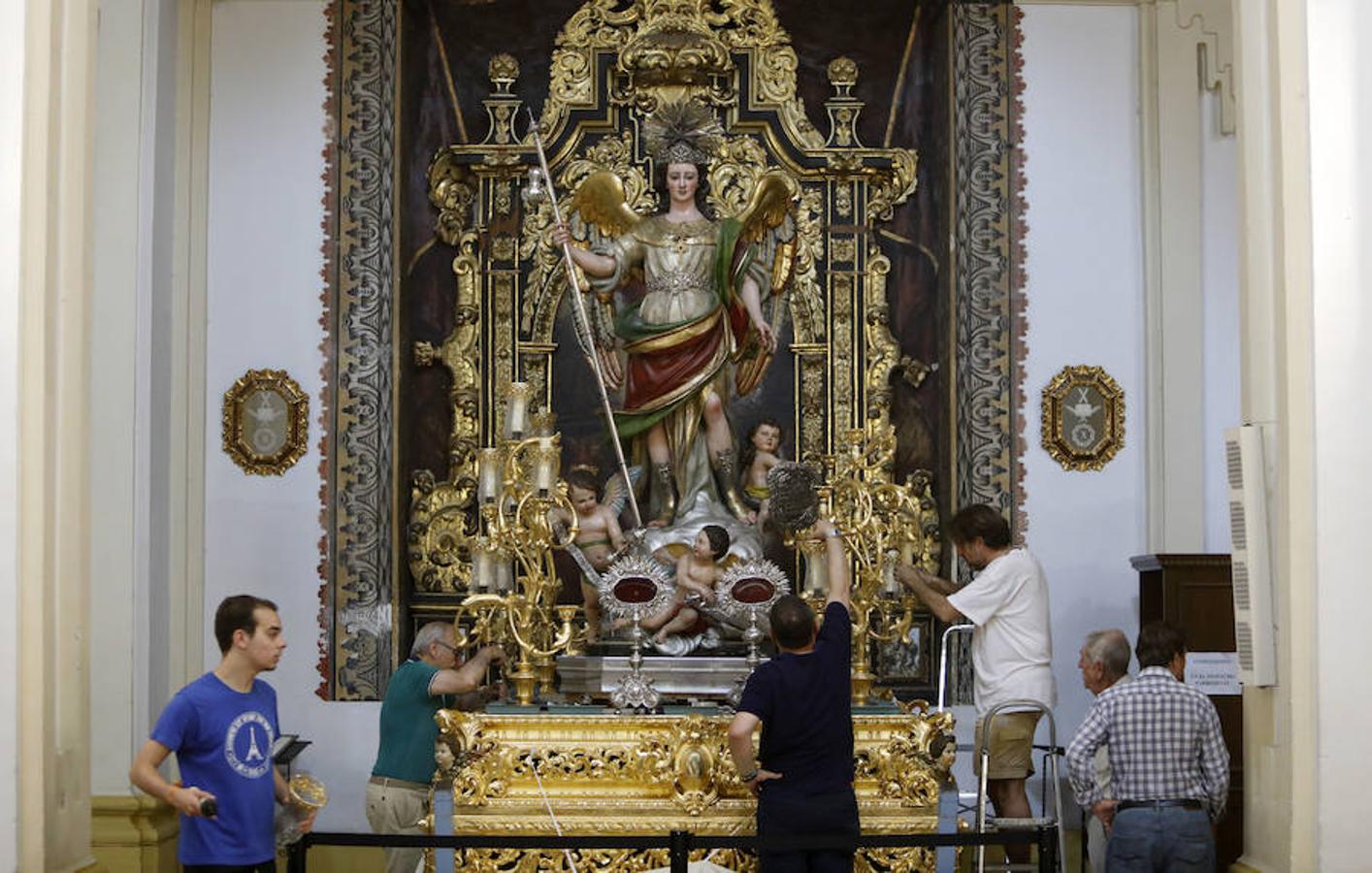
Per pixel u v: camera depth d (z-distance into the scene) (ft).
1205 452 38.55
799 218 40.04
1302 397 25.94
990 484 38.60
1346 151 26.12
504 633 34.55
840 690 26.73
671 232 37.96
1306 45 26.20
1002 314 38.88
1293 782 25.53
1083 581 38.47
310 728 37.70
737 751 26.27
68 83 25.88
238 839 23.11
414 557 39.34
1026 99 39.32
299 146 38.70
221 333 38.40
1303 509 25.81
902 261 40.55
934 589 34.19
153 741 22.66
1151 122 39.01
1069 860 36.42
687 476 37.40
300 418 38.19
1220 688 34.65
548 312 39.83
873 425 33.58
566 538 32.32
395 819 32.12
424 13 40.68
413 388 40.09
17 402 24.62
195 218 38.37
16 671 24.26
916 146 40.81
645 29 40.09
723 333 37.73
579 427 39.70
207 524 38.06
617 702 29.81
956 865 32.86
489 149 39.91
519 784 29.04
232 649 23.49
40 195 24.97
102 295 34.91
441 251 40.45
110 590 34.35
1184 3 39.04
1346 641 25.58
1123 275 39.14
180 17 38.24
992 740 31.55
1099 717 27.32
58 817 25.04
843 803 26.37
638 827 28.86
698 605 32.24
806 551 31.09
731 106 40.37
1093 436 38.68
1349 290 26.00
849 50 41.01
